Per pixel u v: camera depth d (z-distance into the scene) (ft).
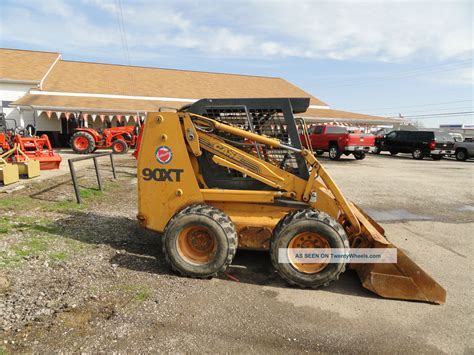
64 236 16.44
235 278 13.09
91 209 21.54
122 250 15.20
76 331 9.36
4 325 9.39
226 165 13.61
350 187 33.94
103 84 79.41
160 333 9.50
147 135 13.67
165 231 12.89
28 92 71.46
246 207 13.80
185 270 12.77
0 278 11.73
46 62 82.02
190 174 13.56
